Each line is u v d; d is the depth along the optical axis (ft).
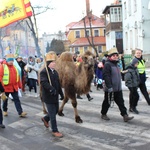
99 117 25.55
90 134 20.76
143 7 81.10
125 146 17.99
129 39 98.89
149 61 79.05
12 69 26.48
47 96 20.18
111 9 118.73
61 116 26.53
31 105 33.06
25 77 43.14
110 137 19.85
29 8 23.36
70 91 23.39
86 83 23.03
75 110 23.97
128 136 19.86
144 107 28.53
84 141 19.35
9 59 25.85
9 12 23.68
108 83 22.90
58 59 24.97
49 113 20.56
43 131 22.26
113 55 23.13
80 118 24.25
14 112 29.63
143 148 17.52
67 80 23.13
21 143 19.76
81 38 190.80
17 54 73.26
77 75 23.04
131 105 26.53
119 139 19.35
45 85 19.66
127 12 99.96
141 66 28.40
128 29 99.45
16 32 135.95
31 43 150.61
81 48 184.65
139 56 28.22
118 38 119.55
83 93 23.53
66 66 23.57
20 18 23.43
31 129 23.02
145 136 19.71
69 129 22.27
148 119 23.98
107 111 25.71
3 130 23.17
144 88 29.07
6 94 26.68
